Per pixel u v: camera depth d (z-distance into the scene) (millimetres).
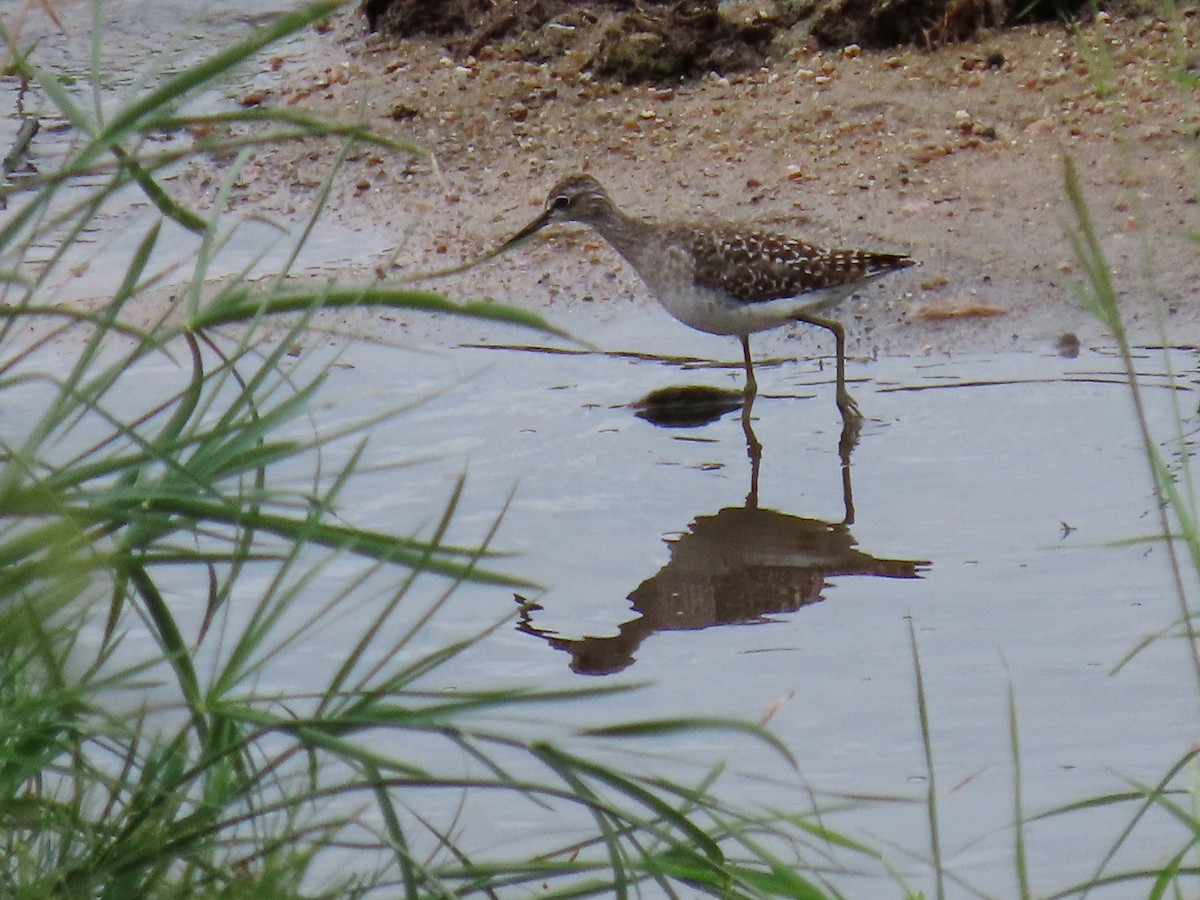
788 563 11531
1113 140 17391
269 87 20406
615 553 11719
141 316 15258
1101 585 10953
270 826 6961
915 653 7348
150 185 6355
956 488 12484
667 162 18094
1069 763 9008
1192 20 19219
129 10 22875
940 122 18156
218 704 6105
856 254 14586
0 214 17141
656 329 15805
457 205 17750
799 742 9352
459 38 20922
